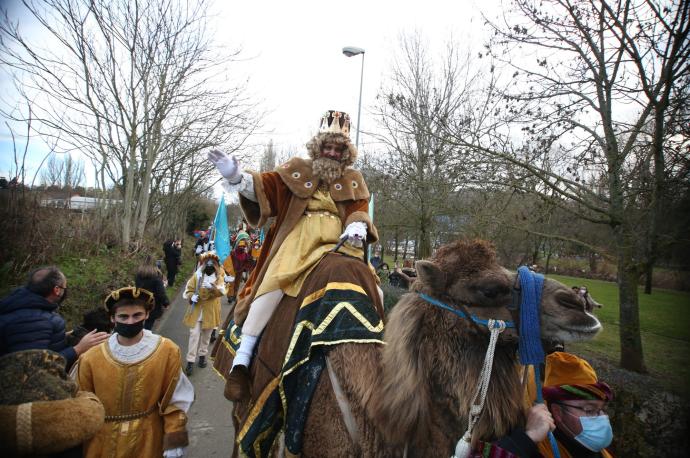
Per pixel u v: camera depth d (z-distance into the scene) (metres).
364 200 2.93
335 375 2.10
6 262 7.95
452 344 1.94
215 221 7.30
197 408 5.69
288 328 2.44
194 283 7.09
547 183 7.06
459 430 1.88
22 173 9.12
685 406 3.77
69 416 1.88
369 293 2.42
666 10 5.64
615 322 11.48
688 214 5.96
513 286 1.94
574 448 2.50
